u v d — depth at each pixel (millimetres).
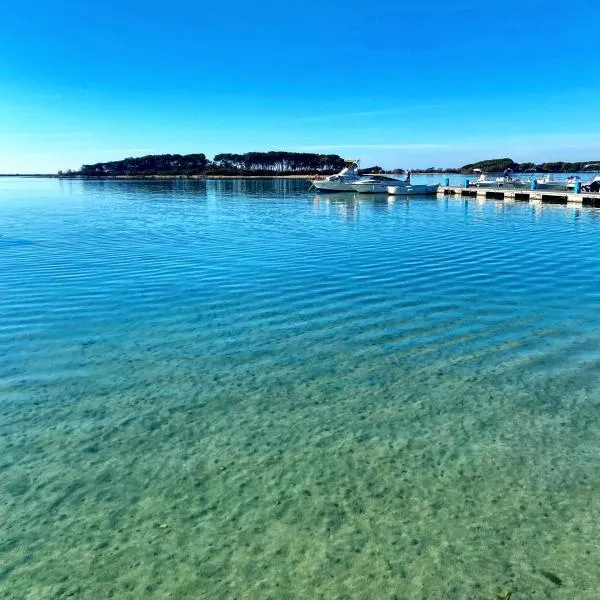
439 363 11367
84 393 9984
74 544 6148
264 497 6980
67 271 20781
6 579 5633
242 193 92188
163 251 25953
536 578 5543
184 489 7164
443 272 20547
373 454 7977
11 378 10586
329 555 5926
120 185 143375
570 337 12758
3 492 7094
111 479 7379
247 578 5613
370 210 52281
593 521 6426
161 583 5562
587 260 22984
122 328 13664
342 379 10617
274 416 9164
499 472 7469
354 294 17047
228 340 12820
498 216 44625
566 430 8594
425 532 6270
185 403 9625
